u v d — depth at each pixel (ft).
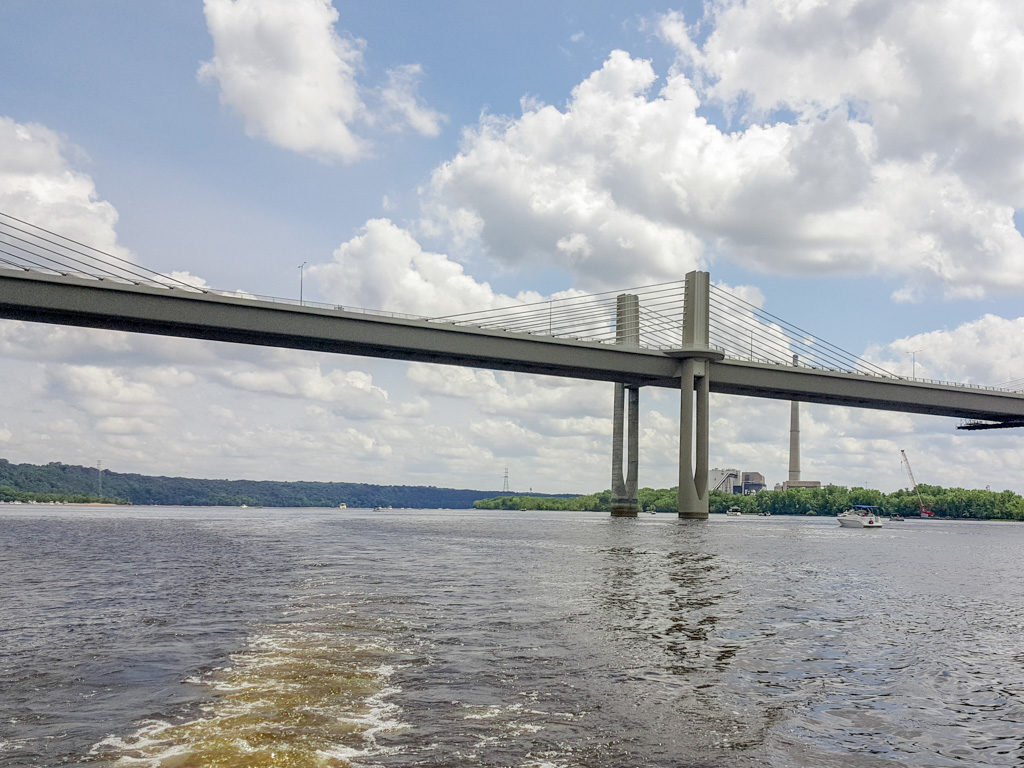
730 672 45.19
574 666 45.09
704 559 136.98
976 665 50.21
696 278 404.16
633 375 402.93
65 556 133.18
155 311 294.25
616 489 470.80
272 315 313.73
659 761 29.40
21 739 30.58
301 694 37.45
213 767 27.07
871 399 453.17
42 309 279.90
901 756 31.50
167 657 46.29
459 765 28.04
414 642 51.16
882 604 81.25
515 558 131.03
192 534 222.48
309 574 99.30
